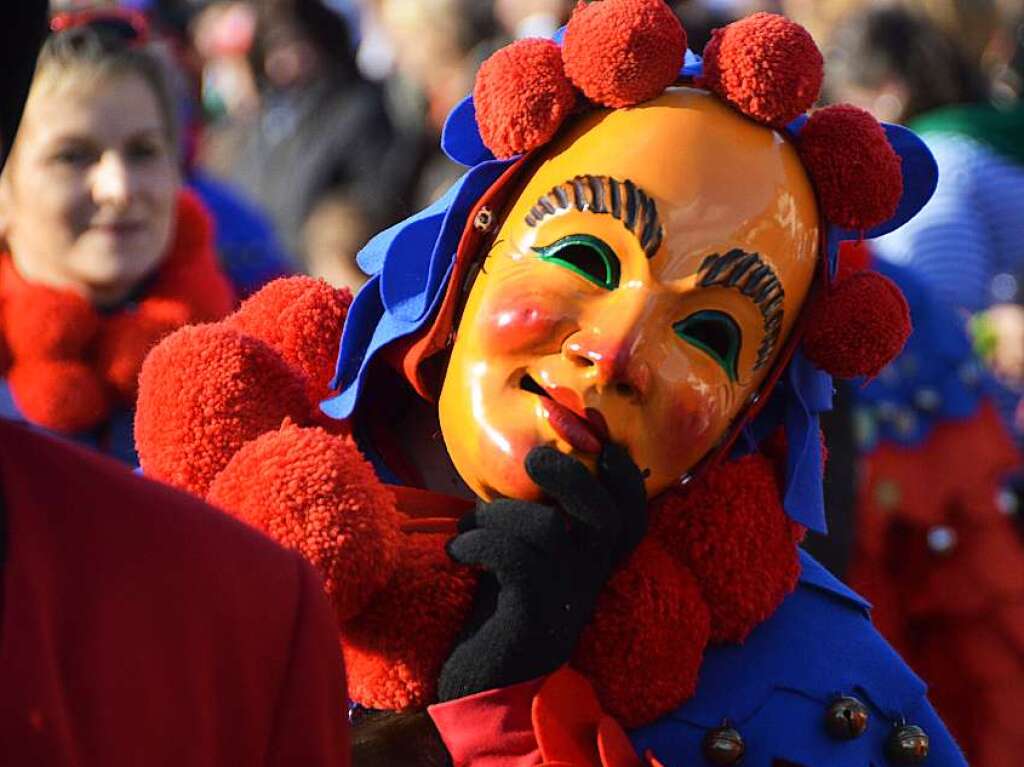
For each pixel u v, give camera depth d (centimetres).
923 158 546
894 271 894
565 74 501
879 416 869
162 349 512
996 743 873
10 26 365
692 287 486
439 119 1427
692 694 508
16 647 344
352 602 477
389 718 504
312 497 472
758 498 519
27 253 792
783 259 500
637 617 497
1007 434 909
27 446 364
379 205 1444
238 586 377
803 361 529
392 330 517
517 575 479
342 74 1507
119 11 818
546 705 481
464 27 1402
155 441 505
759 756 507
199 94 1505
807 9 1443
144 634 362
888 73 1136
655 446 487
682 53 498
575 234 490
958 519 874
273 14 1502
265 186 1484
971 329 1044
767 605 516
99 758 352
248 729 379
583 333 481
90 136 790
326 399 534
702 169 493
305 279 548
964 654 881
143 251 796
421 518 515
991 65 1334
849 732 510
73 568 358
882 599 879
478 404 488
